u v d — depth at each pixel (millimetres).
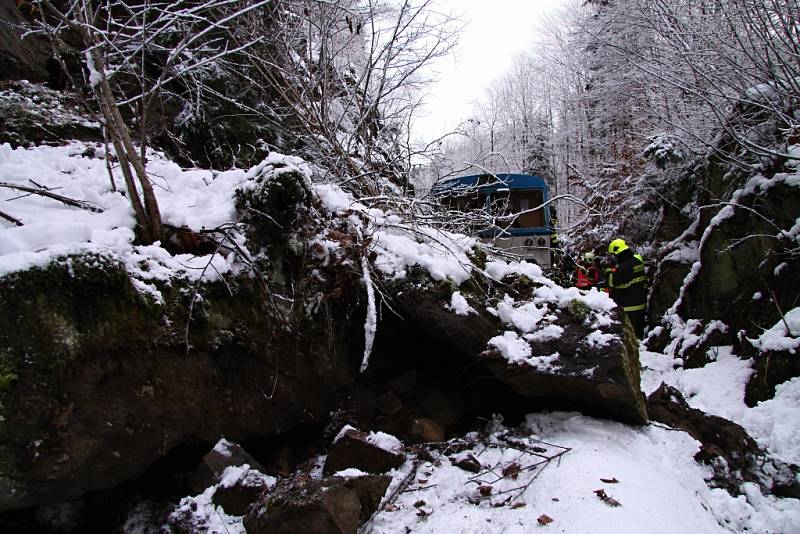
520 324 3451
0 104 4102
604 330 3365
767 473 3635
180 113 5492
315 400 3443
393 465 3008
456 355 3826
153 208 2971
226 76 5859
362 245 3412
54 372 2270
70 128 4324
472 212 4535
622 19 9031
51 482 2320
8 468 2191
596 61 11477
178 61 5164
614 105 12367
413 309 3504
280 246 3336
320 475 3037
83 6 2871
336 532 2141
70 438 2342
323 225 3604
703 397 5102
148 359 2596
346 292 3514
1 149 3523
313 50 5977
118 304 2510
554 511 2434
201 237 3113
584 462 2830
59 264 2312
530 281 3844
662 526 2330
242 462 2861
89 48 2730
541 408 3668
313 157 5527
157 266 2787
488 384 3830
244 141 5730
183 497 2863
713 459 3545
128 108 5066
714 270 6367
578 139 16531
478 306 3488
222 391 2936
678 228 8492
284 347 3229
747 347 5414
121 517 2809
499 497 2670
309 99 5383
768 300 5535
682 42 7098
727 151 7086
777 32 5961
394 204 4328
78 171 3600
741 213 6215
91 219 2900
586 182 12781
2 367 2131
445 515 2535
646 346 7266
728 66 6793
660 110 8945
